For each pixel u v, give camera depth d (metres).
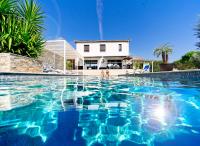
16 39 8.23
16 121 2.32
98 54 34.94
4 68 7.21
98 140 1.79
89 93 4.78
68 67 24.30
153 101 3.66
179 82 7.85
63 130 2.05
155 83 7.79
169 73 11.07
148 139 1.84
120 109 3.01
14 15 8.70
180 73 9.82
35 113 2.69
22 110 2.83
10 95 4.03
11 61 7.34
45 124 2.22
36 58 9.89
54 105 3.22
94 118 2.50
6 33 8.05
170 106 3.22
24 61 8.45
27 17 9.38
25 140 1.77
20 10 9.41
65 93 4.66
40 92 4.61
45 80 8.40
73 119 2.44
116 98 4.04
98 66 29.80
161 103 3.48
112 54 34.88
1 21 8.14
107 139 1.83
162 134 1.97
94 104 3.36
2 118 2.42
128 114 2.71
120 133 1.98
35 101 3.50
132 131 2.01
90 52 35.06
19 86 5.52
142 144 1.72
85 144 1.70
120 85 7.15
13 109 2.87
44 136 1.86
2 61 7.23
